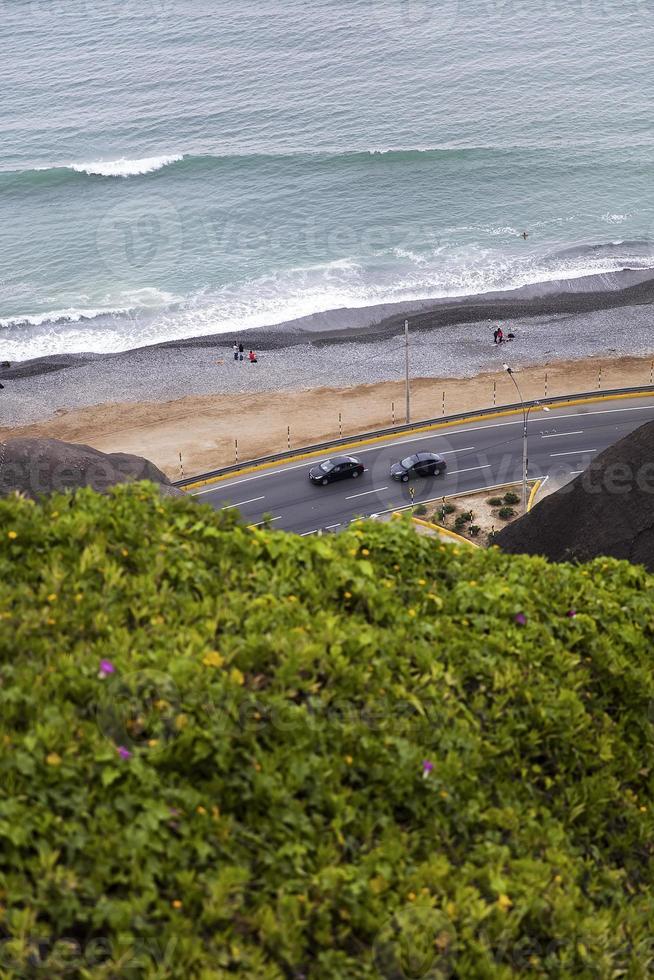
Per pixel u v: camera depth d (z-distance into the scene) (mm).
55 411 60281
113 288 77625
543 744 9273
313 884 7109
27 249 84812
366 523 11484
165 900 6699
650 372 62031
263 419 58031
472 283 77875
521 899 7543
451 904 7211
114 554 9914
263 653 8742
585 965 7449
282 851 7230
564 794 8992
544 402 56469
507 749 8969
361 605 10070
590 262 80875
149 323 72688
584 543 23484
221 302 75438
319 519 46688
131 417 59188
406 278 79000
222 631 9164
